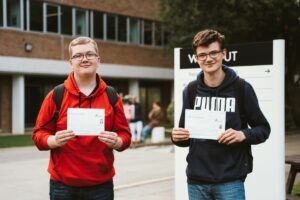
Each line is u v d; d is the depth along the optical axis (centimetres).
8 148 1655
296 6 2097
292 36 2417
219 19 2177
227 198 357
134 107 1817
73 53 363
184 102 383
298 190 767
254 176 559
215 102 367
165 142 1794
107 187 370
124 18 2983
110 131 368
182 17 2291
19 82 2408
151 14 3122
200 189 367
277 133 546
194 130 366
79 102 362
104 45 2833
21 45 2383
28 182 970
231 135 348
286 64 2458
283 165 548
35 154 1467
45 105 369
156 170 1130
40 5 2489
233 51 569
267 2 2030
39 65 2452
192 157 371
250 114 364
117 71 2897
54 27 2558
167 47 2467
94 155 359
